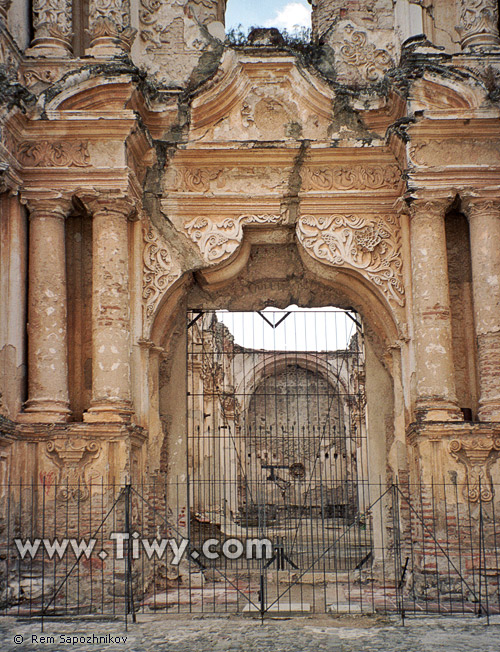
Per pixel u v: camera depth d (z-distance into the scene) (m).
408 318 16.22
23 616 12.60
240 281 17.92
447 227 16.69
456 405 15.26
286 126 16.89
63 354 15.20
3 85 14.62
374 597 14.60
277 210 16.73
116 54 16.11
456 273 16.58
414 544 14.99
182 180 16.72
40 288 15.19
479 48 16.69
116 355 15.12
